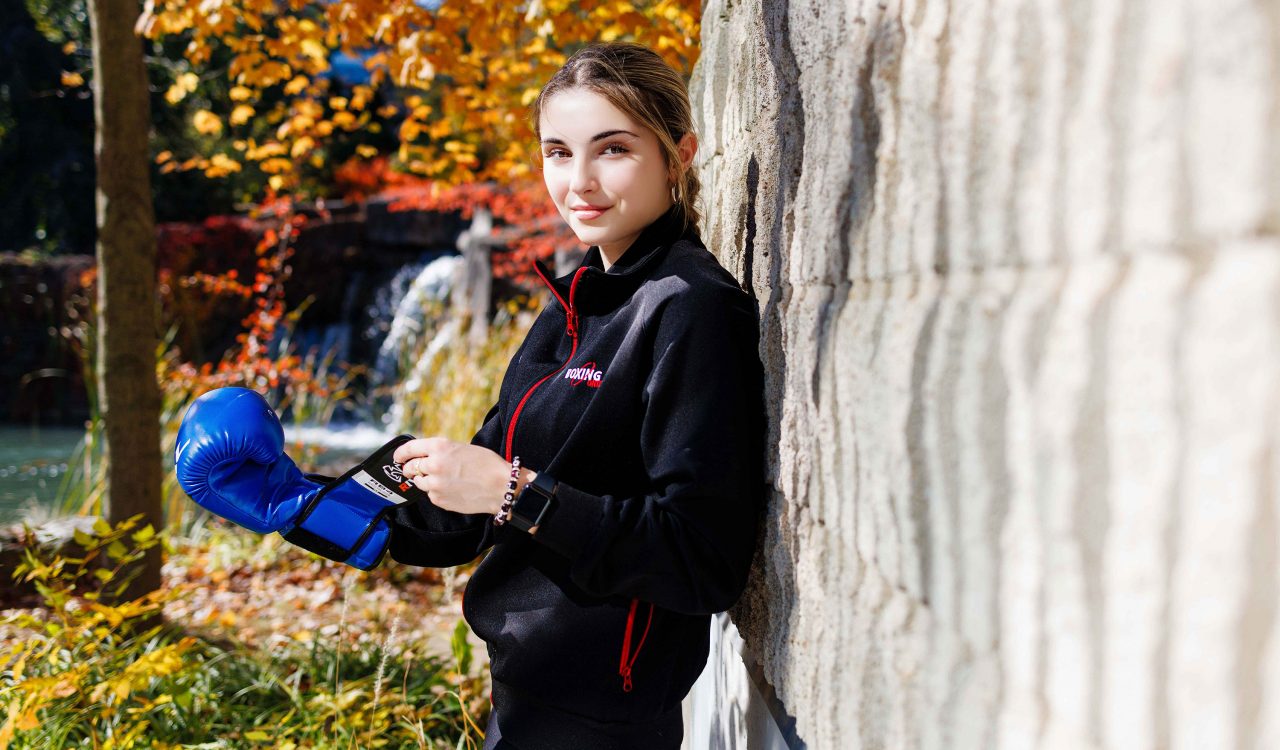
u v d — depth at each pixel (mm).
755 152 1526
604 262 1627
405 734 3068
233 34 5145
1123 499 518
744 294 1421
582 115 1473
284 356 8242
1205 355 459
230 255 14141
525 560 1486
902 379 796
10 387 14398
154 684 3266
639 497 1353
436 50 4641
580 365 1459
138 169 4184
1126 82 523
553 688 1440
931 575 757
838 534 1013
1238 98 441
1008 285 650
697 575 1278
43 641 2820
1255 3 429
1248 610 436
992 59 672
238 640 4117
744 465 1304
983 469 667
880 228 881
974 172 696
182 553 5699
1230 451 444
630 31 4602
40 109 17875
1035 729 612
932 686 758
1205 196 463
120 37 4125
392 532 1647
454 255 13773
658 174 1500
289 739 3000
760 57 1475
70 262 14859
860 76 931
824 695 1063
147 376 4215
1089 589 549
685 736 2617
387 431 11852
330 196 16812
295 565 5633
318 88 6723
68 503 6418
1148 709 499
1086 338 550
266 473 1611
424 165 6816
